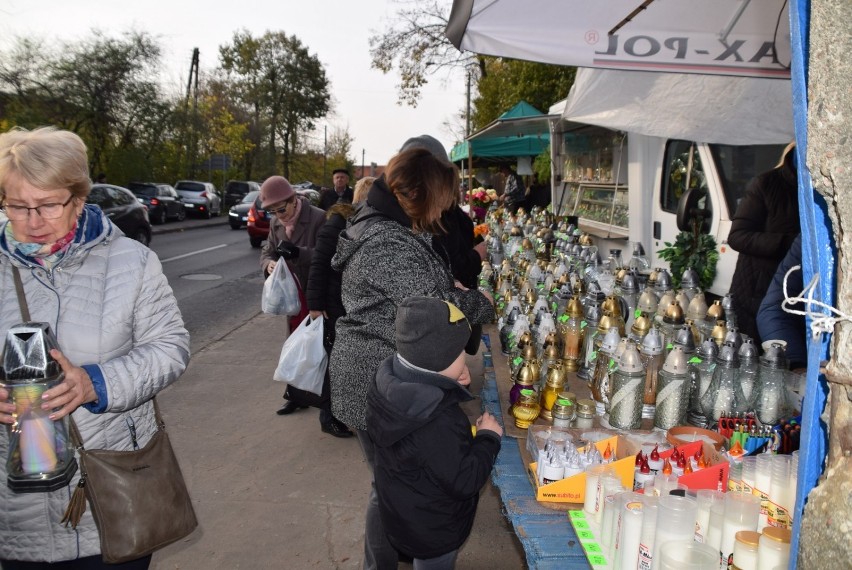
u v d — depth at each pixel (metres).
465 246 3.61
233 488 3.85
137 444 1.85
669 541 1.52
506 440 2.50
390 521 2.13
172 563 3.12
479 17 2.89
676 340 2.60
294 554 3.21
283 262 4.65
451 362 1.98
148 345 1.84
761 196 3.70
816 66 1.01
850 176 0.98
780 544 1.46
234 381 5.81
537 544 1.81
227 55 51.91
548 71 17.09
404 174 2.35
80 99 22.53
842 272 1.01
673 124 4.42
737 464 1.93
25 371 1.58
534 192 13.52
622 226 6.76
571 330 3.09
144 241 15.84
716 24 2.93
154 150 26.95
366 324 2.39
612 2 2.85
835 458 1.03
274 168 50.69
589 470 1.97
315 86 53.03
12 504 1.72
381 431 2.01
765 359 2.38
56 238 1.73
